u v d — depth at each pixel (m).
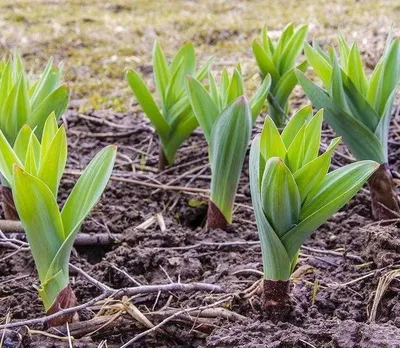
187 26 2.15
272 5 2.38
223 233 1.01
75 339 0.80
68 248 0.78
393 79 0.96
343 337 0.76
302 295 0.85
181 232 1.02
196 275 0.93
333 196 0.75
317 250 0.95
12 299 0.88
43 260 0.79
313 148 0.77
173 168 1.22
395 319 0.79
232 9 2.35
